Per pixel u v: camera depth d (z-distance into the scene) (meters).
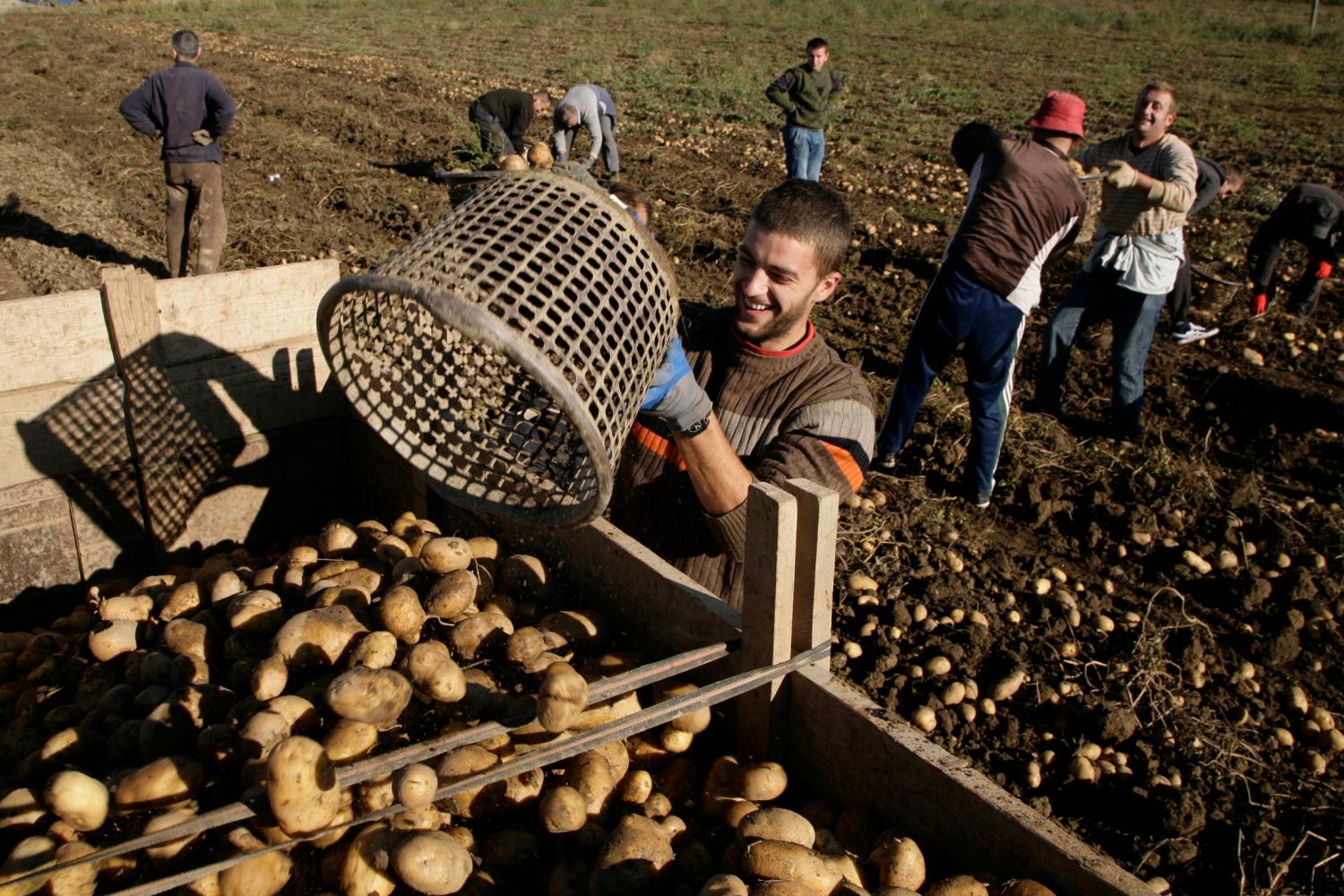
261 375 4.34
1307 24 33.44
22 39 28.28
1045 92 20.84
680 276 9.77
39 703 2.97
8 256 9.78
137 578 4.28
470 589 2.74
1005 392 5.85
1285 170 14.29
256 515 4.54
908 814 2.27
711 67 23.11
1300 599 5.23
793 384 2.95
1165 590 5.34
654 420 3.08
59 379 3.89
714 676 2.62
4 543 3.95
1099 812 3.83
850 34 31.66
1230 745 4.23
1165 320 9.00
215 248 9.05
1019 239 5.51
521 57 26.05
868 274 9.92
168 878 1.83
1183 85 21.80
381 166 14.14
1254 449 6.87
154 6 40.00
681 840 2.39
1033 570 5.52
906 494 6.22
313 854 2.27
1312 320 8.97
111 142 15.33
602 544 2.96
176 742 2.48
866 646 4.74
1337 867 3.59
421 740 2.39
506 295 1.96
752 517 2.35
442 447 2.44
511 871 2.35
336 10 39.91
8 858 2.21
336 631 2.59
